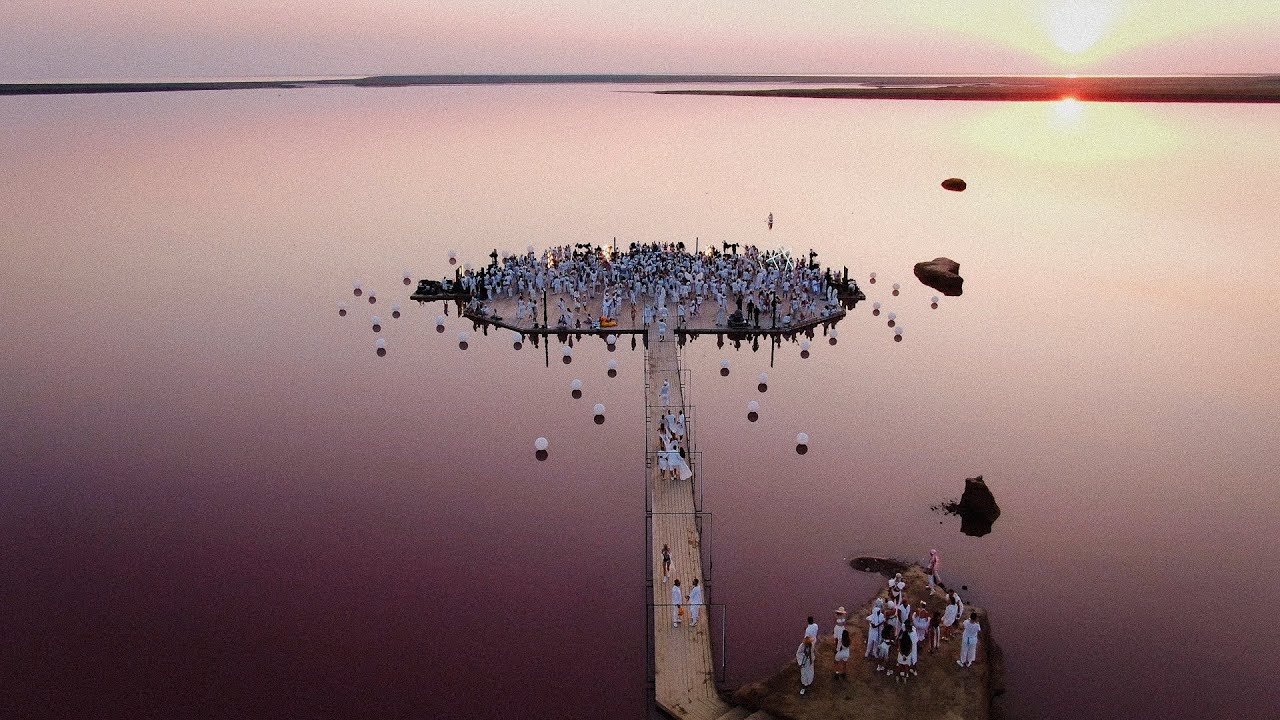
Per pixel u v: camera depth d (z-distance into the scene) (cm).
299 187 9644
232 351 4762
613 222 7950
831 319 5175
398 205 8725
